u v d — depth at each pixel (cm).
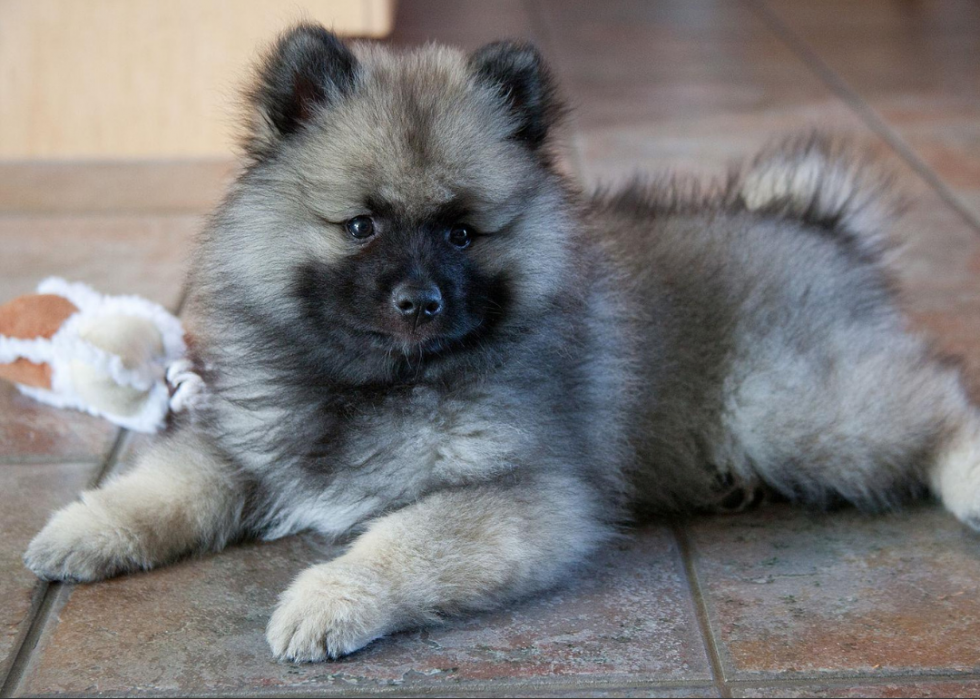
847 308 129
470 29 297
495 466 117
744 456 127
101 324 132
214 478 120
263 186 118
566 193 122
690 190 149
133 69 217
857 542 122
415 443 117
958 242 163
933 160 195
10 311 134
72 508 118
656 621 114
